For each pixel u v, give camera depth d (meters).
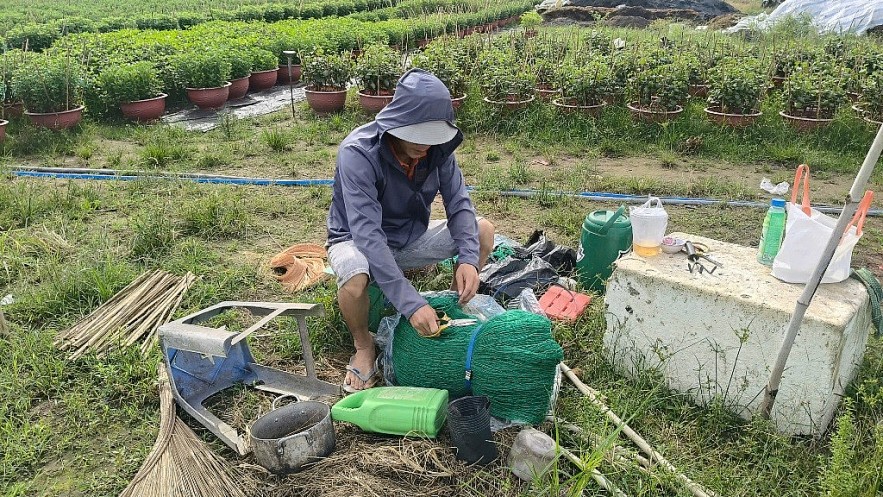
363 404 3.15
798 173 3.35
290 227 5.80
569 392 3.53
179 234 5.52
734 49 11.96
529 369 3.11
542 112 9.10
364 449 3.11
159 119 9.71
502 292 4.30
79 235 5.46
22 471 3.05
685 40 14.02
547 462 2.88
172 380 3.36
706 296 3.29
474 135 8.88
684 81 9.30
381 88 9.87
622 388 3.49
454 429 2.96
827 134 8.62
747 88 8.66
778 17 19.59
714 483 2.87
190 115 10.20
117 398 3.52
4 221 5.66
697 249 3.76
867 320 3.36
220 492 2.86
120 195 6.43
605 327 3.82
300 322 3.42
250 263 5.03
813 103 8.72
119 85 9.31
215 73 10.40
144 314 4.23
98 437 3.27
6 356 3.83
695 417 3.38
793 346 3.09
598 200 6.53
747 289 3.28
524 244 5.29
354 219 3.36
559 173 7.35
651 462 2.97
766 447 3.04
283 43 12.79
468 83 9.78
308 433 2.95
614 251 4.36
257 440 2.91
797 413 3.18
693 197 6.67
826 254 2.73
